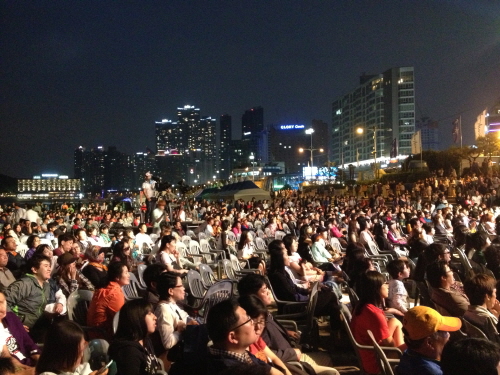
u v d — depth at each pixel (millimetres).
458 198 36156
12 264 10320
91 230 14586
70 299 6621
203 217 25062
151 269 6727
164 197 25125
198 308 7367
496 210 26906
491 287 5676
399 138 166375
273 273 8430
